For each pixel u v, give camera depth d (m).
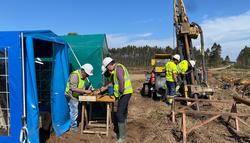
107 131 4.07
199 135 3.94
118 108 3.78
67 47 4.50
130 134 4.12
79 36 5.59
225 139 3.91
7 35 3.29
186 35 6.57
